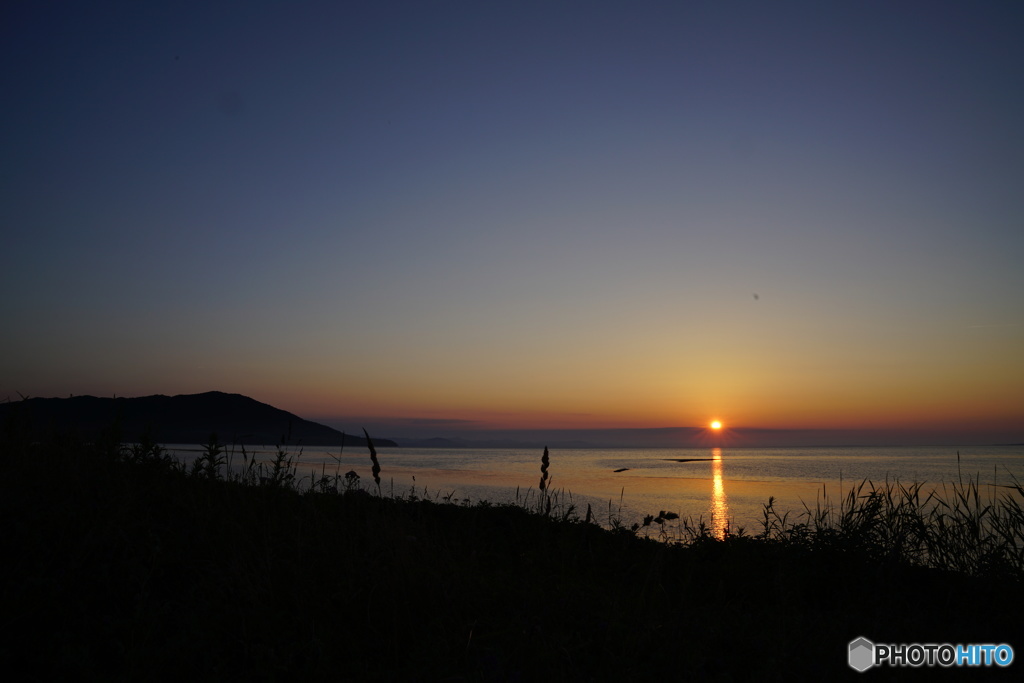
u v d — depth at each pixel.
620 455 174.75
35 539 4.53
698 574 6.16
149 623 3.62
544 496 5.73
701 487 39.03
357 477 6.76
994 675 3.88
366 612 4.18
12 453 6.45
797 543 6.43
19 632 3.69
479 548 6.30
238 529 5.05
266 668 3.36
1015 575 5.54
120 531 4.61
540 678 3.36
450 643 3.81
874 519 6.46
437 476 41.28
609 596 4.62
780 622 4.39
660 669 3.50
